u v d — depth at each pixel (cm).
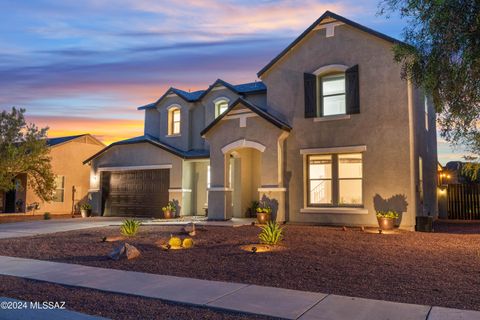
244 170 2153
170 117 2581
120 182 2545
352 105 1752
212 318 639
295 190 1842
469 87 968
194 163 2380
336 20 1814
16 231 1738
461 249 1178
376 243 1287
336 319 618
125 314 659
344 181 1847
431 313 637
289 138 1881
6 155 2352
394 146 1667
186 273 927
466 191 2331
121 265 1016
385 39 1697
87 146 3119
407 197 1631
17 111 2456
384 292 758
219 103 2366
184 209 2289
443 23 931
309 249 1183
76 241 1402
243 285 816
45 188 2595
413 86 1705
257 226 1750
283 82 1923
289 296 738
